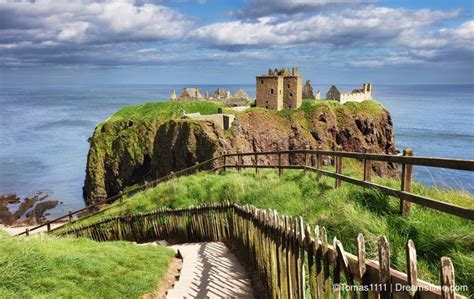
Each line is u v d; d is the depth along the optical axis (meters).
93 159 80.19
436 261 5.77
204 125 69.38
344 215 7.91
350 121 86.25
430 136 131.88
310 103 83.94
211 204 14.53
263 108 81.31
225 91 108.44
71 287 8.08
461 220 6.69
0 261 7.98
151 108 87.81
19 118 197.12
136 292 8.77
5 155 105.81
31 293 7.44
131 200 22.38
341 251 3.99
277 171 18.27
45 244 10.56
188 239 15.96
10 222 53.22
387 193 8.23
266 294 7.69
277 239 6.51
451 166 6.45
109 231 19.19
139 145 78.88
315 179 12.78
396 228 6.99
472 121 178.38
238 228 11.59
